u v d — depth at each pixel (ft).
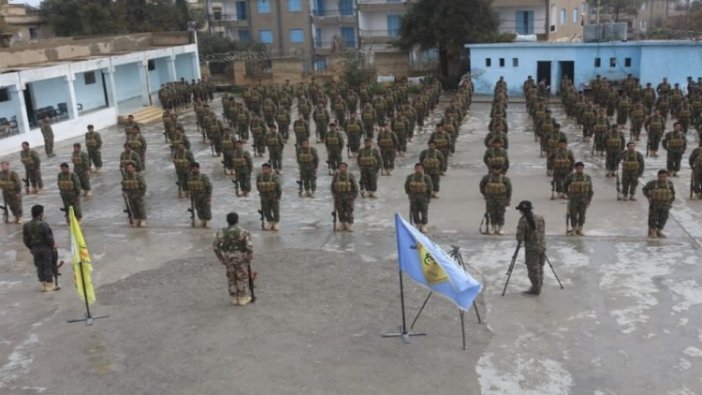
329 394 28.35
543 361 30.19
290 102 107.24
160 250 47.70
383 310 36.04
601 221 49.65
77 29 152.46
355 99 106.32
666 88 100.89
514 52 125.08
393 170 69.31
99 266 44.96
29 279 43.29
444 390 28.30
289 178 68.33
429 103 105.19
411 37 136.05
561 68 123.65
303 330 34.12
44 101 105.70
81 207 60.75
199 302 38.14
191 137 94.84
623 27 119.96
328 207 57.00
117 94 127.65
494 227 47.85
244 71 151.53
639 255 42.24
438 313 35.35
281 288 39.50
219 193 62.95
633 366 29.45
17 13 159.74
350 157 77.66
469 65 139.23
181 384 29.66
